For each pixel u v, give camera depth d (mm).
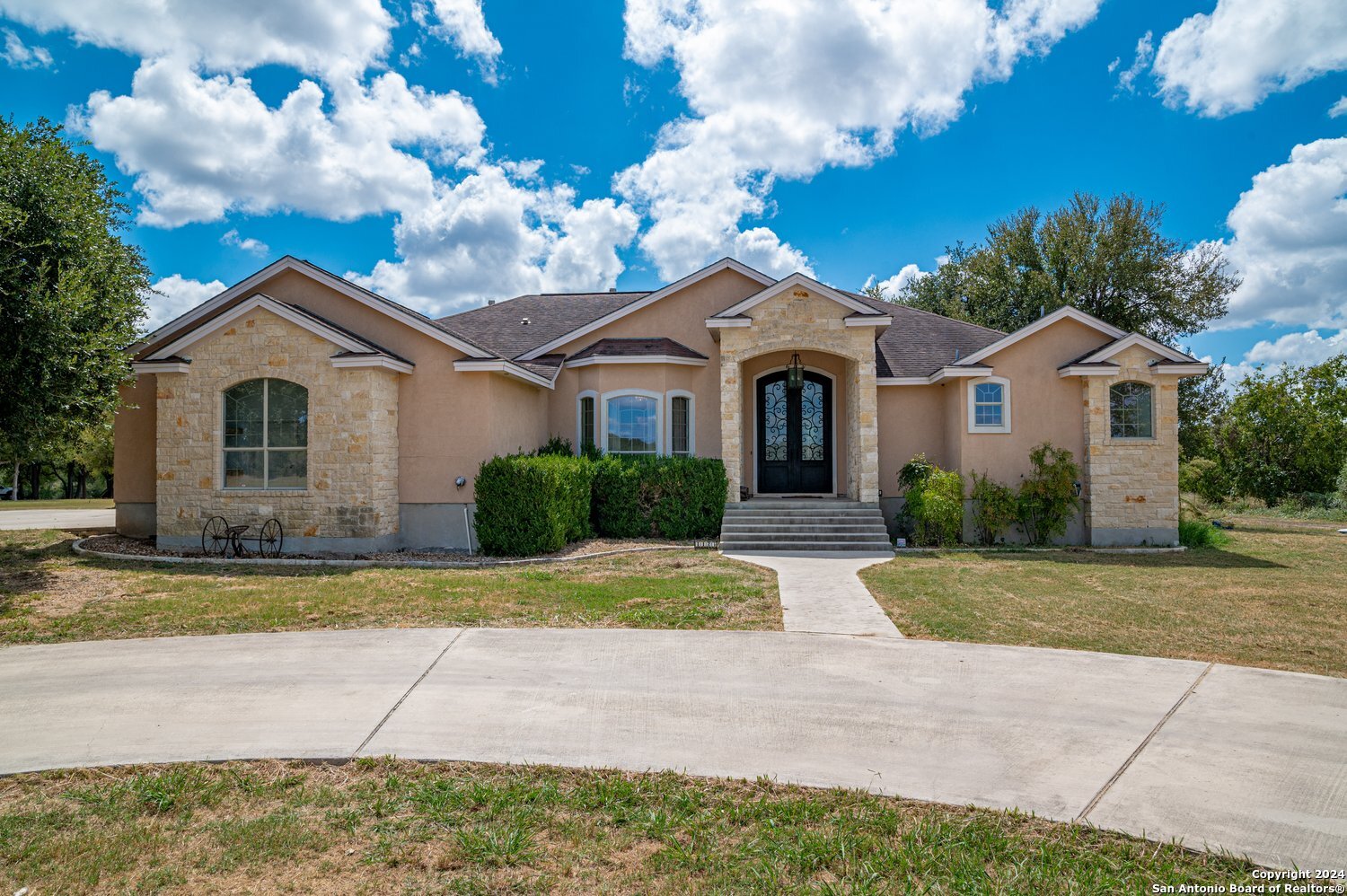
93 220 12836
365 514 13578
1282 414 29094
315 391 13641
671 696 6059
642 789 4473
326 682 6355
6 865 3684
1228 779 4594
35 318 10680
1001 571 12172
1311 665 7008
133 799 4348
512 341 19797
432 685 6289
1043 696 6082
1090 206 33094
